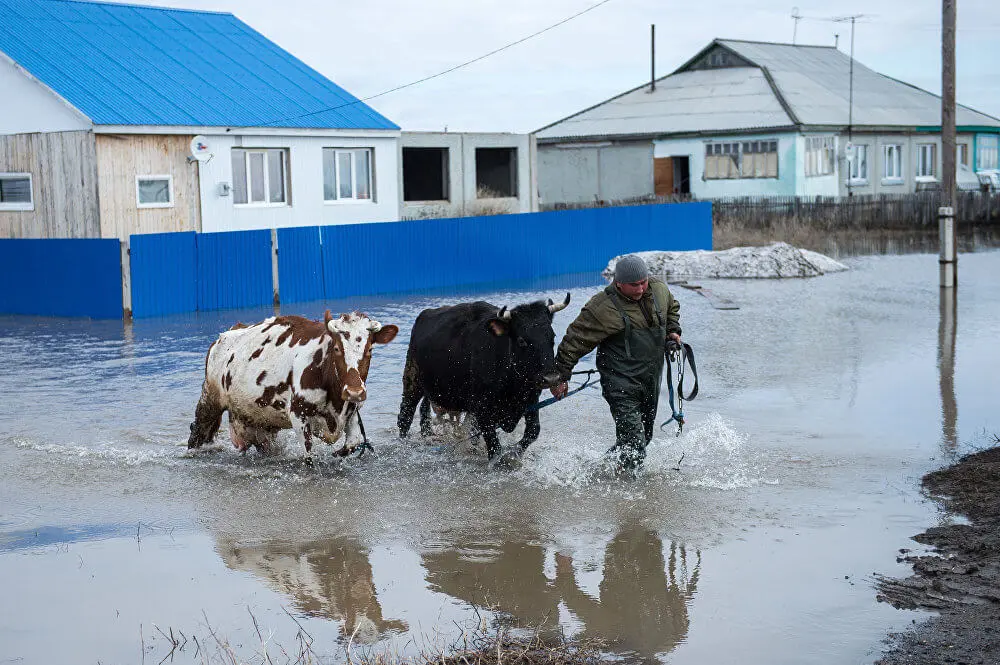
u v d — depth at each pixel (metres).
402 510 7.56
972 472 7.86
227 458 9.18
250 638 5.46
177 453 9.32
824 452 8.84
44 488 8.23
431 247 24.55
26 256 20.47
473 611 5.75
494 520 7.30
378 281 23.53
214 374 9.06
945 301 19.09
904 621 5.46
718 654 5.16
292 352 8.53
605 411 10.72
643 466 8.51
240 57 29.20
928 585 5.88
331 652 5.27
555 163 48.22
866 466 8.38
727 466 8.49
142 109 23.61
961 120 51.59
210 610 5.83
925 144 49.06
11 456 9.25
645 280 8.25
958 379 11.84
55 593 6.09
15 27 25.16
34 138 23.25
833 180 44.53
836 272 25.16
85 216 22.73
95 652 5.32
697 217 31.38
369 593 6.04
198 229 24.56
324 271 22.44
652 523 7.14
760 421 10.04
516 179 35.59
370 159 29.22
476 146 34.09
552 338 8.38
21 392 12.20
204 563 6.55
